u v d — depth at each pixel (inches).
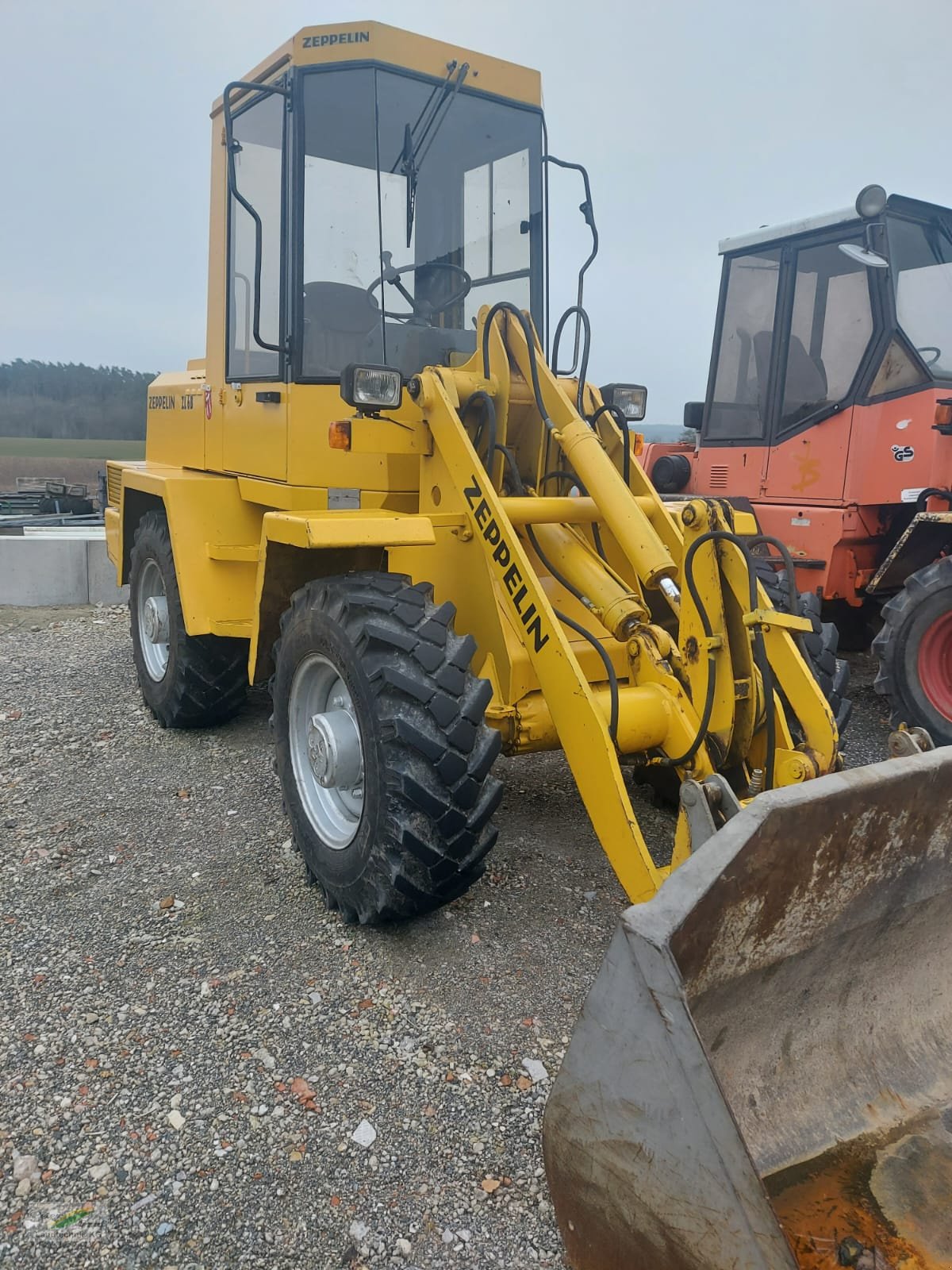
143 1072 84.0
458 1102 81.2
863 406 202.4
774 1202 62.6
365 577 107.4
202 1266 65.8
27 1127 77.6
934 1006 77.8
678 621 113.7
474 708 96.0
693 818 79.8
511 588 101.2
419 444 118.3
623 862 87.9
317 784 115.3
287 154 129.5
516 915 111.0
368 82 127.6
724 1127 49.6
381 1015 92.1
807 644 129.4
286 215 130.2
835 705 129.2
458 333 138.7
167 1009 92.8
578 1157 59.5
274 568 119.3
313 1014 92.3
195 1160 74.6
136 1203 70.6
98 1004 93.4
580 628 104.1
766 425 225.8
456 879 98.3
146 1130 77.5
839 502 209.5
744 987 62.6
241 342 150.6
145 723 180.2
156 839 130.1
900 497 197.6
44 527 427.2
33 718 182.9
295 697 116.3
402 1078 83.9
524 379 121.0
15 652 236.5
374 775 97.4
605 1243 59.0
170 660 166.1
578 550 115.3
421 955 102.3
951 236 209.8
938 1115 71.1
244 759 160.7
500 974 99.2
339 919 109.3
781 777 93.0
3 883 117.5
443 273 136.5
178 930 106.9
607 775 89.0
